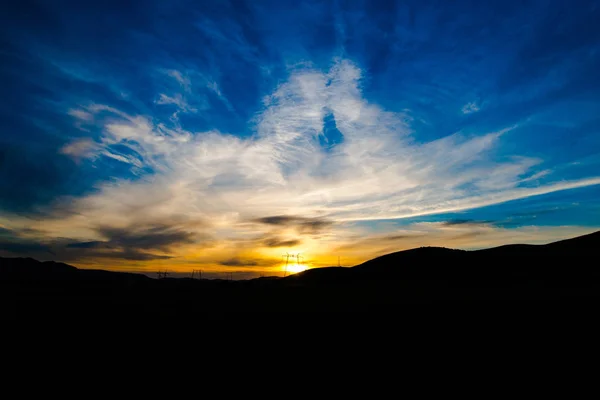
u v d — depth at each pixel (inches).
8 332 967.6
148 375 613.6
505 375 570.3
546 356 651.5
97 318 1210.0
